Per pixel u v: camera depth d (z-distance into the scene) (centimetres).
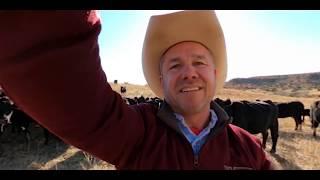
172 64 142
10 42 54
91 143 97
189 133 147
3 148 1475
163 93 158
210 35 150
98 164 1140
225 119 154
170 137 142
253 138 170
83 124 82
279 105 2133
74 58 61
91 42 63
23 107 66
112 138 106
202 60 142
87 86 69
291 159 1379
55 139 1559
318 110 1912
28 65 57
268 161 170
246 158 158
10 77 58
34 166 1195
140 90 4472
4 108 1603
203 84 139
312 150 1544
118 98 113
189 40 146
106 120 98
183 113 146
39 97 63
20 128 1603
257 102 1558
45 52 57
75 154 1330
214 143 151
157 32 151
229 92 5109
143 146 133
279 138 1861
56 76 61
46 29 55
